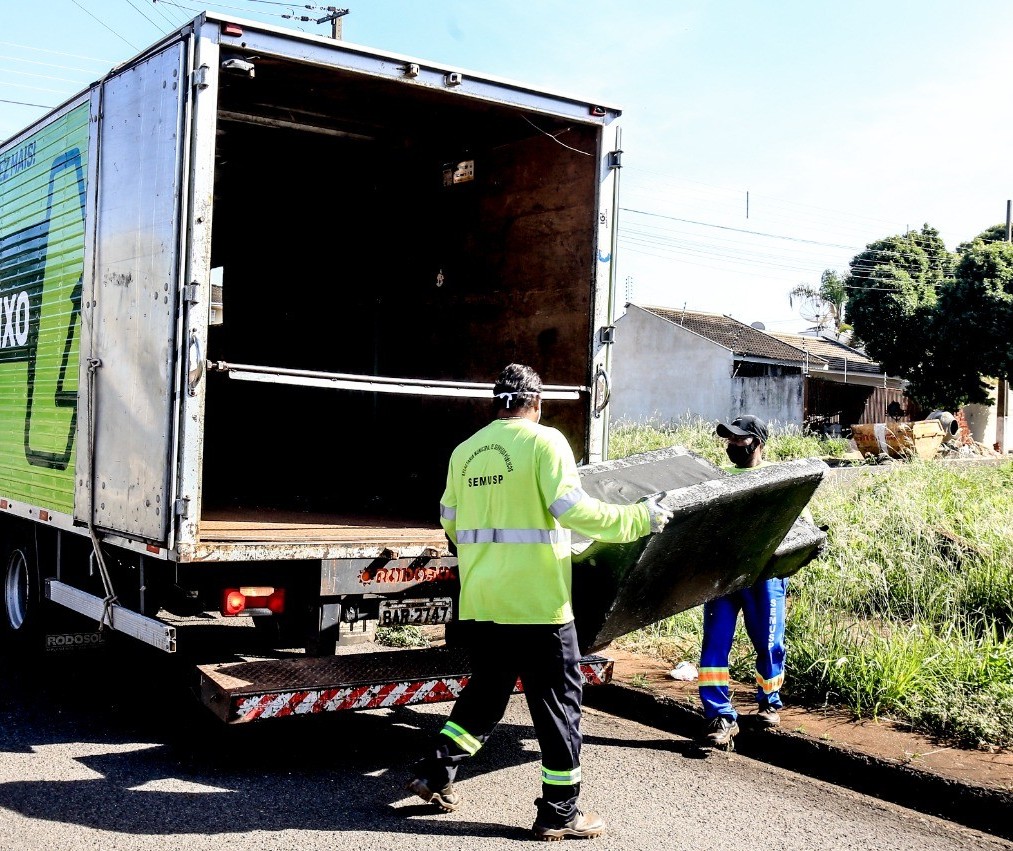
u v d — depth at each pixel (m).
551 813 3.83
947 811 4.29
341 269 8.41
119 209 5.04
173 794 4.25
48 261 5.99
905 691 5.21
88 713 5.49
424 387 5.25
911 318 30.52
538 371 6.33
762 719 5.05
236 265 9.10
